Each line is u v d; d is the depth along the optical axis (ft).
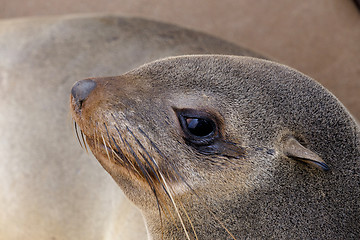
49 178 6.49
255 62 5.64
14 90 6.61
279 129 5.55
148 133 5.56
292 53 8.36
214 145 5.55
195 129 5.55
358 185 5.58
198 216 5.61
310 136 5.57
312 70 8.13
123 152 5.58
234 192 5.56
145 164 5.57
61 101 6.51
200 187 5.57
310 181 5.55
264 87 5.58
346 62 8.21
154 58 6.43
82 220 6.46
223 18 8.79
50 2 8.84
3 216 6.69
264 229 5.58
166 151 5.56
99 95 5.58
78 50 6.61
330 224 5.56
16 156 6.57
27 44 6.70
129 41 6.57
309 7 8.84
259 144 5.55
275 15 8.80
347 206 5.57
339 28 8.62
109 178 6.33
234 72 5.59
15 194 6.60
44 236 6.62
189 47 6.50
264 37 8.56
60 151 6.46
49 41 6.68
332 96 5.63
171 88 5.58
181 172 5.57
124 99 5.57
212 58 5.63
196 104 5.54
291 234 5.57
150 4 8.85
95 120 5.57
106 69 6.50
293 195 5.55
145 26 6.69
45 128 6.50
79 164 6.42
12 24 6.85
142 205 5.68
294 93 5.59
